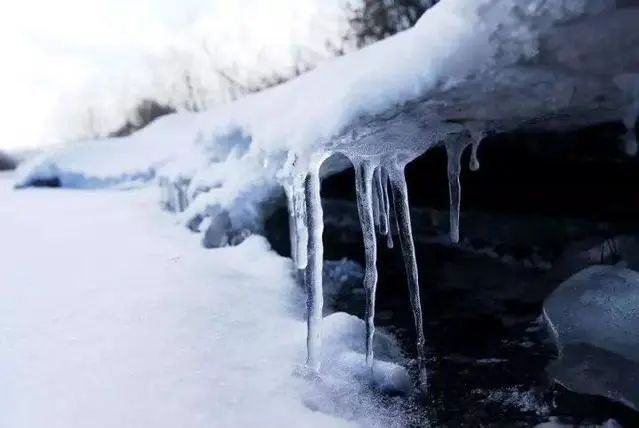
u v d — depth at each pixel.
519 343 3.30
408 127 2.81
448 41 2.39
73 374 2.62
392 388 2.69
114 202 8.44
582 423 2.41
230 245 5.25
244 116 5.32
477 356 3.15
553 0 2.04
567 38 2.11
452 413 2.51
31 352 2.84
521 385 2.76
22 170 12.26
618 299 2.96
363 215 2.90
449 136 3.30
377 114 2.58
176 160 7.46
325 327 3.21
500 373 2.91
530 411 2.52
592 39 2.09
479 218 5.43
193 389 2.51
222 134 5.82
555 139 4.18
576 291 3.18
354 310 4.15
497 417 2.49
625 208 4.48
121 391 2.47
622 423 2.40
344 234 5.93
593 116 3.30
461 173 5.25
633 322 2.77
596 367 2.68
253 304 3.69
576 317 3.01
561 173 4.57
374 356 3.07
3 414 2.27
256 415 2.34
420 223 5.84
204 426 2.23
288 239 5.56
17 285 4.00
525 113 2.95
